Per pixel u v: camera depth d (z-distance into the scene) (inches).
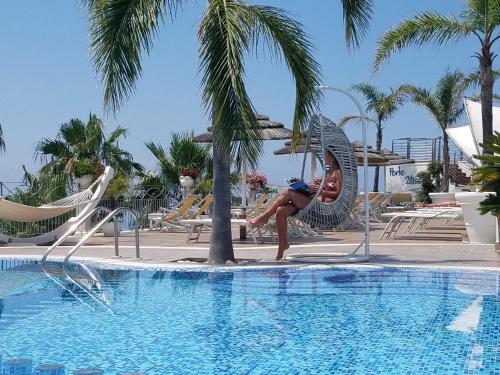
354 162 363.9
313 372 149.9
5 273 333.7
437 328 195.8
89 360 162.2
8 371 151.5
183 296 260.1
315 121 353.4
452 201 792.9
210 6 305.0
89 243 522.9
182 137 946.1
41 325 205.8
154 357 165.3
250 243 497.7
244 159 293.0
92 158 922.7
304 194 361.7
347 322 207.3
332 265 337.4
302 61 336.8
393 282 288.7
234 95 292.2
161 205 791.7
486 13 545.6
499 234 408.8
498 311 221.9
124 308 235.6
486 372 146.2
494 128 584.7
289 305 239.3
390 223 527.5
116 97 334.3
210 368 154.3
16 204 481.4
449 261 349.7
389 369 150.7
